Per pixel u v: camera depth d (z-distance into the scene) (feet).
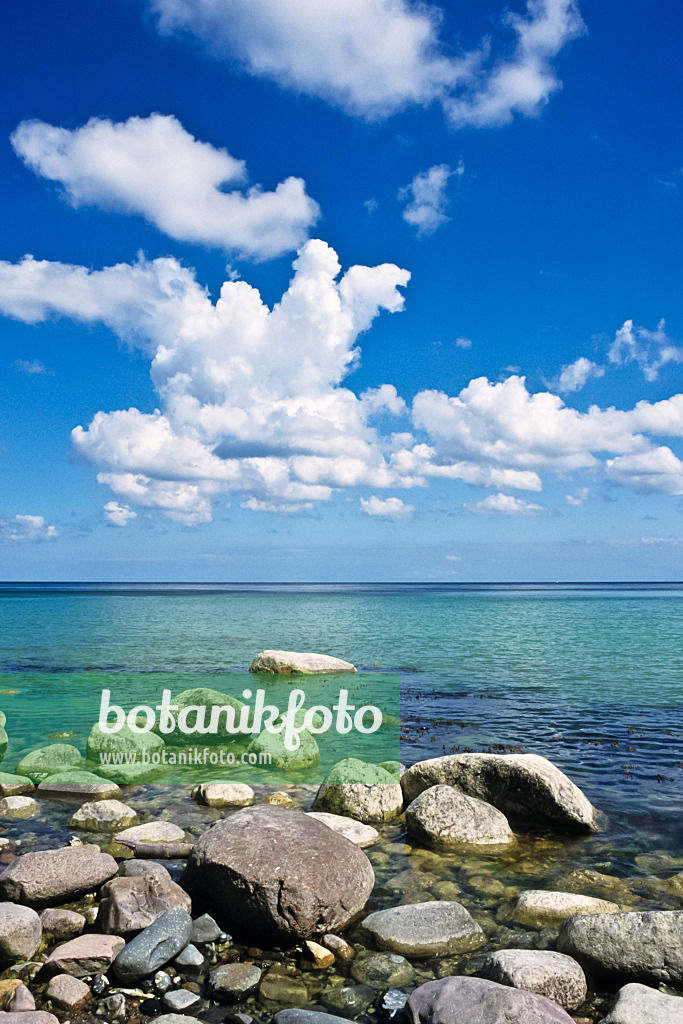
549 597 393.09
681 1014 14.51
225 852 20.18
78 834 26.63
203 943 18.33
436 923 18.92
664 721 50.11
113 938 18.10
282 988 16.30
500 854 25.41
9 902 19.83
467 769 30.71
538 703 57.36
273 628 147.64
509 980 16.02
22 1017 14.46
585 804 28.81
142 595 403.13
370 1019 15.15
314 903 18.69
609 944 17.16
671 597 387.55
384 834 27.48
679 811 30.58
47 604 250.78
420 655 94.94
